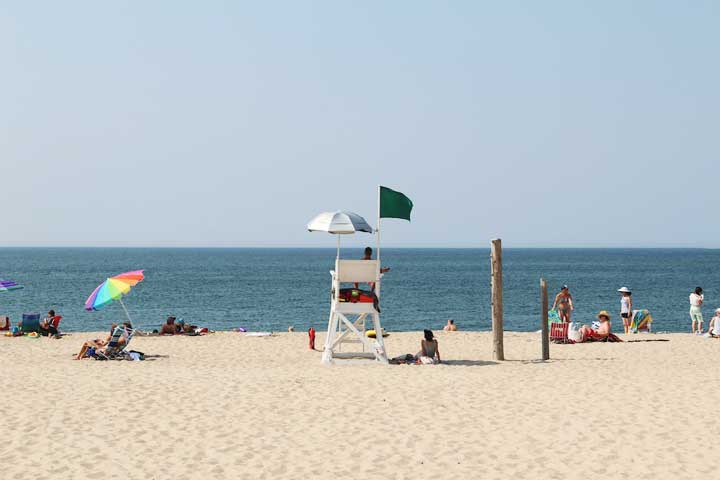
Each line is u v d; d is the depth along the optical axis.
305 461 8.34
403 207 16.33
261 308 46.94
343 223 15.66
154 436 9.35
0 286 22.86
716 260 199.88
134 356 17.39
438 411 10.73
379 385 12.71
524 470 8.01
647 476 7.78
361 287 22.22
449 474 7.89
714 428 9.62
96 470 8.00
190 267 137.88
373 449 8.81
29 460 8.33
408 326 37.97
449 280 87.88
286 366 15.89
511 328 36.72
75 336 23.72
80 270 115.88
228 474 7.89
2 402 11.12
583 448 8.80
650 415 10.37
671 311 45.88
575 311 45.84
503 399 11.51
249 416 10.41
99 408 10.79
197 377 13.60
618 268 136.50
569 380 13.22
